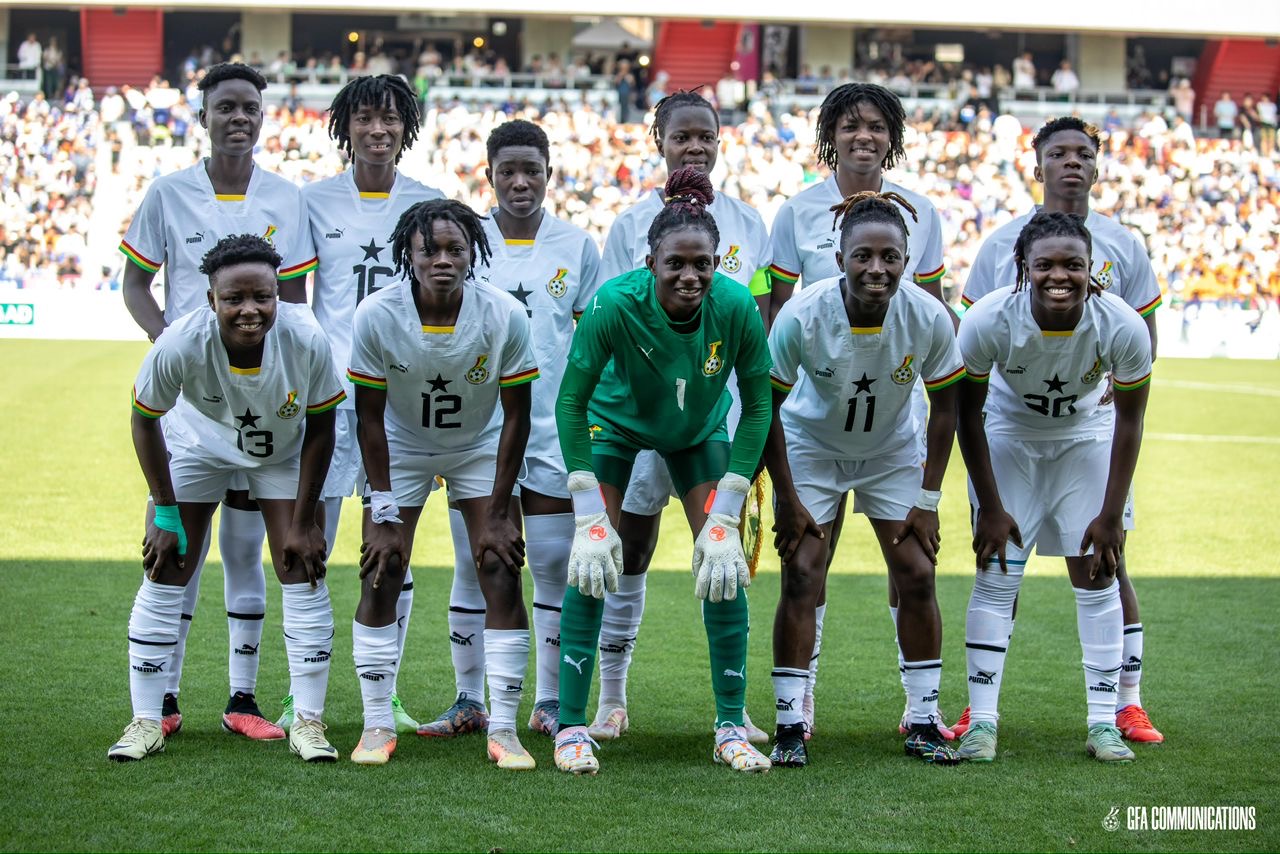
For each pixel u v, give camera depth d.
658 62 34.28
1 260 26.38
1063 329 4.63
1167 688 5.75
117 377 17.47
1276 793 4.28
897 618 4.83
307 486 4.61
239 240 4.31
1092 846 3.79
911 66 34.72
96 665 5.71
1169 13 32.06
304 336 4.48
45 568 7.94
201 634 6.50
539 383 5.36
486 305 4.55
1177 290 27.33
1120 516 4.77
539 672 5.19
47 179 27.84
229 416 4.55
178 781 4.25
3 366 18.38
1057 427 4.89
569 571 4.41
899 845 3.77
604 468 4.70
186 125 29.34
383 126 5.33
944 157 30.06
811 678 5.12
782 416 5.01
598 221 27.84
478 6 30.62
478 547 4.64
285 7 30.33
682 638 6.72
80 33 33.72
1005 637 4.86
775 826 3.91
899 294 4.57
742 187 29.14
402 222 4.50
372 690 4.60
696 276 4.24
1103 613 4.86
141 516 9.83
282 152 28.25
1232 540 9.76
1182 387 20.02
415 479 4.84
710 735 5.03
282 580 4.66
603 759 4.66
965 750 4.69
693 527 4.71
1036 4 31.81
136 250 5.27
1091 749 4.77
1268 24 32.25
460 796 4.16
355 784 4.27
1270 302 26.44
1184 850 3.76
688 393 4.52
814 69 34.12
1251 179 30.16
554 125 29.70
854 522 10.80
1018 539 4.78
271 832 3.79
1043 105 33.16
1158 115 31.98
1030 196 29.28
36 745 4.61
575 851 3.67
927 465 4.70
